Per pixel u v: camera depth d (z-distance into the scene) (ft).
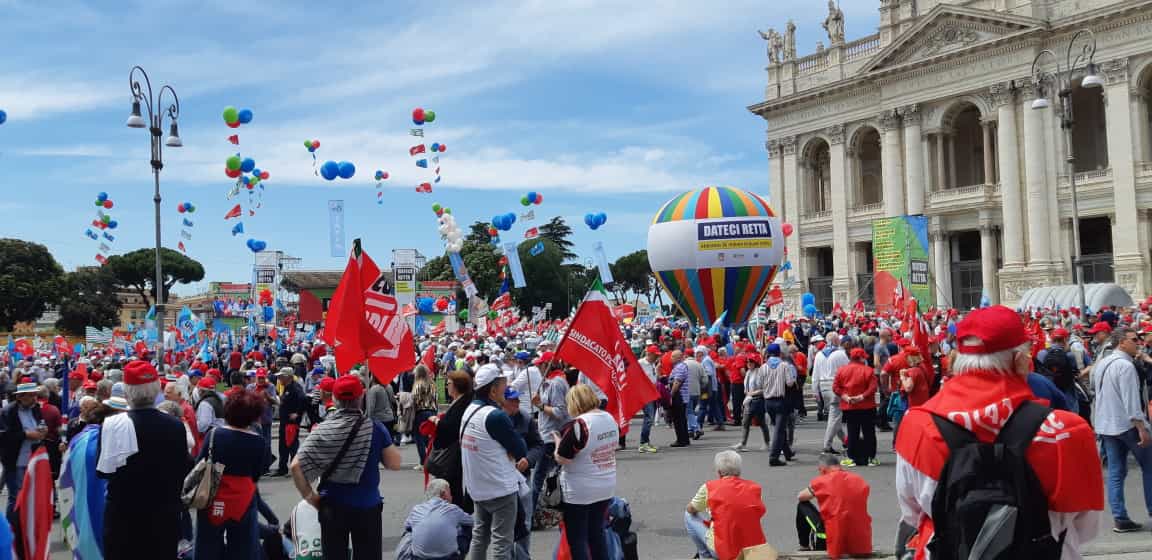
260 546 27.48
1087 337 87.61
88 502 26.91
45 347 166.61
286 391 58.75
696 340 99.96
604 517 27.22
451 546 27.86
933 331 106.63
